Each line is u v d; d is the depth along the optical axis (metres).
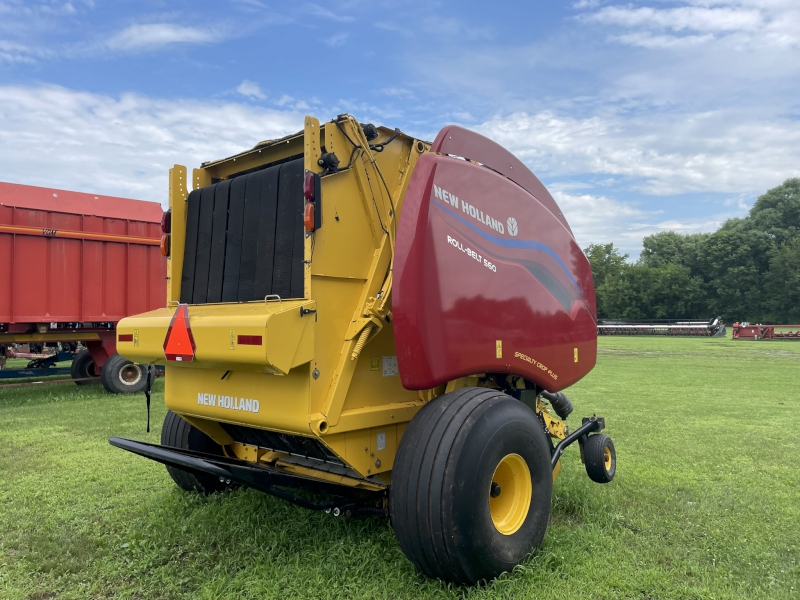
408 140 3.88
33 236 9.97
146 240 11.27
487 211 3.70
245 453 4.40
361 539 3.64
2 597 3.04
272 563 3.34
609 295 69.81
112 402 9.62
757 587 3.12
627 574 3.24
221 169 4.16
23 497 4.61
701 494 4.77
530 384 4.34
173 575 3.26
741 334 36.12
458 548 2.90
